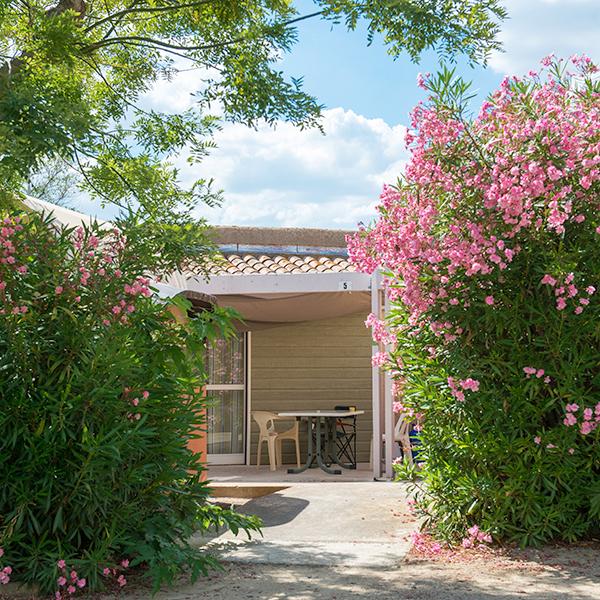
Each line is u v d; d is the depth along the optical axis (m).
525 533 7.09
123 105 10.39
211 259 8.79
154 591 5.59
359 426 15.58
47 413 5.88
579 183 6.91
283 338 15.64
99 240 6.29
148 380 6.34
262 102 9.05
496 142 6.97
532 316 7.07
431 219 7.03
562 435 6.97
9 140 6.34
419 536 7.45
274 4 9.02
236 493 10.70
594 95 7.25
